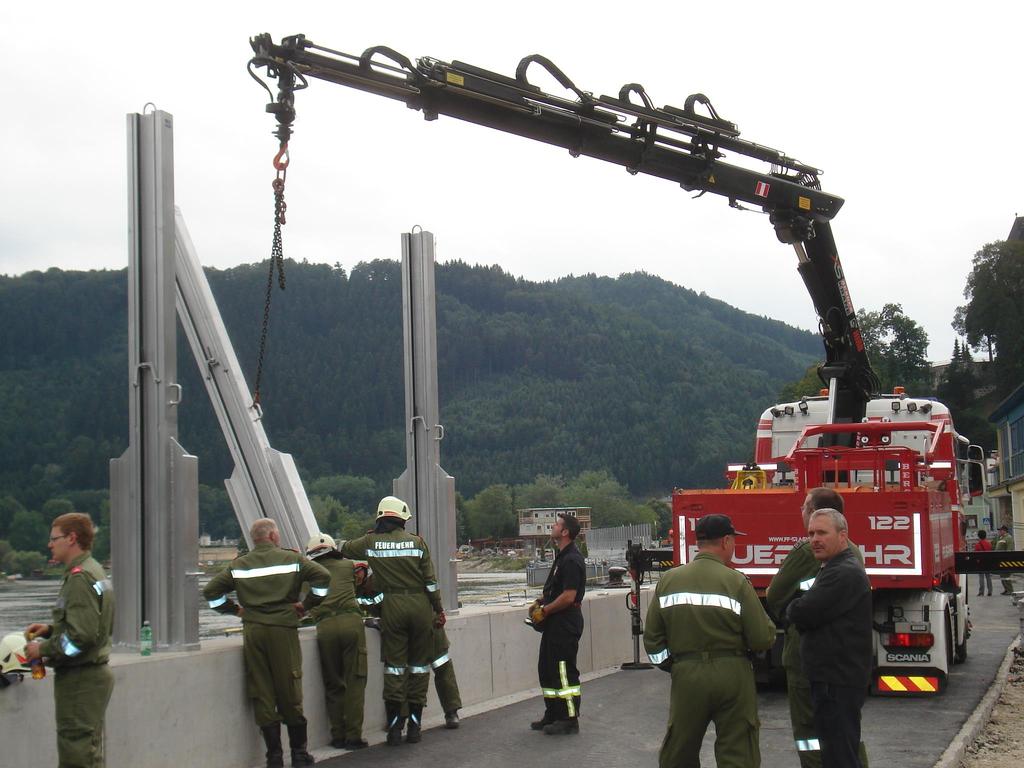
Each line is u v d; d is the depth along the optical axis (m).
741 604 6.43
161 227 8.59
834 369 15.17
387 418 188.00
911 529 11.45
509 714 11.11
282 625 8.30
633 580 14.93
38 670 5.88
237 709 8.24
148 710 7.39
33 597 20.23
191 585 8.34
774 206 13.84
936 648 11.64
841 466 11.99
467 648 11.77
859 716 6.51
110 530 8.59
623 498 167.00
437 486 13.04
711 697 6.35
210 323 11.48
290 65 8.93
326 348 198.75
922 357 97.38
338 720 9.28
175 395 8.56
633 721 10.63
